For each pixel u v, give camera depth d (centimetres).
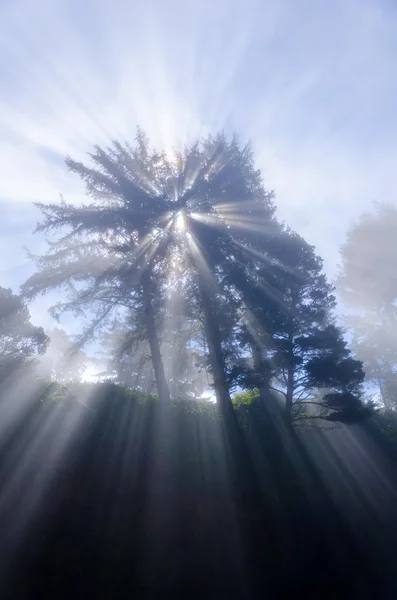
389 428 2923
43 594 1167
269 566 1542
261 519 1703
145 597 1274
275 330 2277
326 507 1944
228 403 2103
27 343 1747
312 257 2494
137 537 1434
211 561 1470
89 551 1319
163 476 1705
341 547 1750
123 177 2327
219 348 2206
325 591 1531
